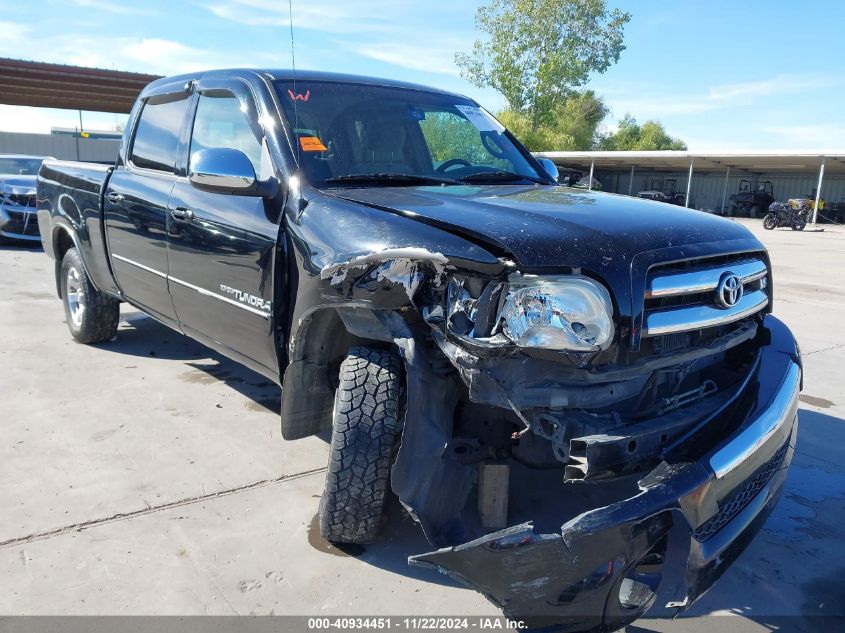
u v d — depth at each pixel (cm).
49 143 3012
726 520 240
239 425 414
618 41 4803
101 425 407
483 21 4812
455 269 225
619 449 212
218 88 383
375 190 302
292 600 257
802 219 2956
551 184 379
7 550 280
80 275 536
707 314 246
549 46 4794
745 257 278
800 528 325
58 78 2041
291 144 320
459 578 212
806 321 786
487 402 214
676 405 246
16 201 1169
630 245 232
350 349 271
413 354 235
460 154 382
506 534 201
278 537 297
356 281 250
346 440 258
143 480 342
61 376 491
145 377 494
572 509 312
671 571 275
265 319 312
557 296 214
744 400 259
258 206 321
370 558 284
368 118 358
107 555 279
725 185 4734
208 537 295
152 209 405
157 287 414
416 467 231
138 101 480
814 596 273
